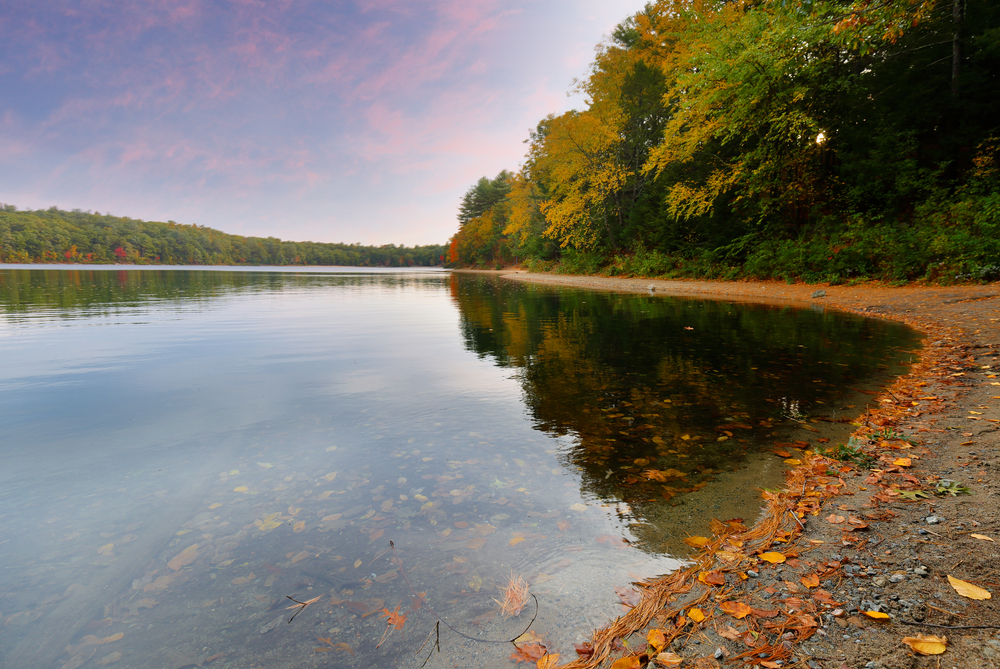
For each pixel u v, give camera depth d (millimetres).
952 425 3264
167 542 2053
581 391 4602
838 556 1893
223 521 2232
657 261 24734
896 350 6109
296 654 1454
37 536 2090
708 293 17281
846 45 11852
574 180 30453
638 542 2088
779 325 8695
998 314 7785
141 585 1771
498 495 2521
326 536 2113
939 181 14828
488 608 1668
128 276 36438
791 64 14633
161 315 11258
